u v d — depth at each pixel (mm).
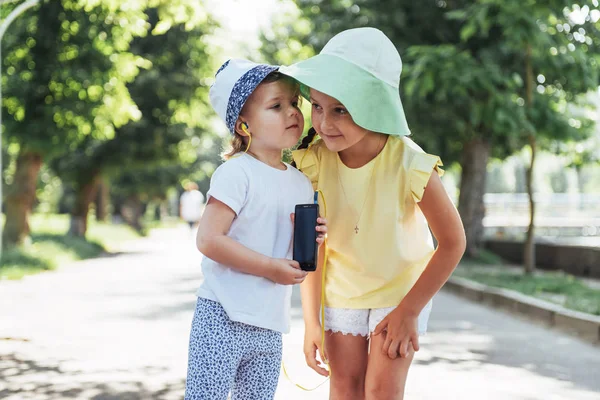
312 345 3490
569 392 5742
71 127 18844
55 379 5977
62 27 17641
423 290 3148
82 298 11836
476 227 19797
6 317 9531
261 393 3195
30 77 17938
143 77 24891
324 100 2979
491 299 11781
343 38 3041
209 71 25656
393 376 3273
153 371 6285
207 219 3016
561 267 17750
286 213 3152
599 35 13117
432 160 3080
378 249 3242
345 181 3244
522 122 14203
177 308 10617
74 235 26734
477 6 12430
